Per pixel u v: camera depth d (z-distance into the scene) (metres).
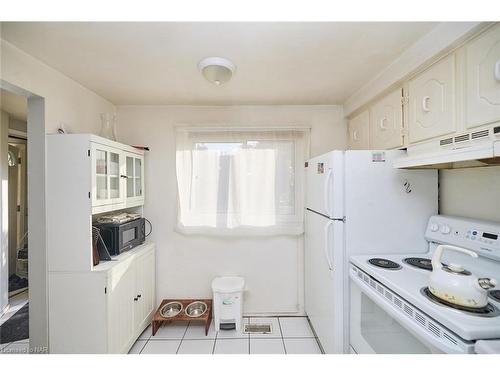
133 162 2.17
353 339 1.49
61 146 1.57
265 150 2.37
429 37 1.28
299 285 2.44
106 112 2.26
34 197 1.58
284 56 1.52
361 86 1.99
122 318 1.77
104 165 1.74
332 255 1.56
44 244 1.58
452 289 0.92
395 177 1.57
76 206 1.58
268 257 2.45
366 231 1.56
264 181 2.36
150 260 2.27
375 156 1.57
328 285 1.65
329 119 2.45
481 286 0.89
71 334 1.58
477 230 1.26
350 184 1.56
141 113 2.42
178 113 2.42
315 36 1.31
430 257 1.50
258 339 2.06
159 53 1.47
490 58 1.02
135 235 2.15
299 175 2.37
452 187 1.52
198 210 2.38
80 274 1.58
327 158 1.66
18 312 2.44
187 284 2.45
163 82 1.88
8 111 2.46
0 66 1.30
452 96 1.20
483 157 0.91
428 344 0.93
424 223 1.58
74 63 1.57
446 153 1.08
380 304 1.16
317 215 1.88
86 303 1.58
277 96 2.20
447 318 0.84
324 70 1.71
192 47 1.41
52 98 1.63
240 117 2.43
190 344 2.00
